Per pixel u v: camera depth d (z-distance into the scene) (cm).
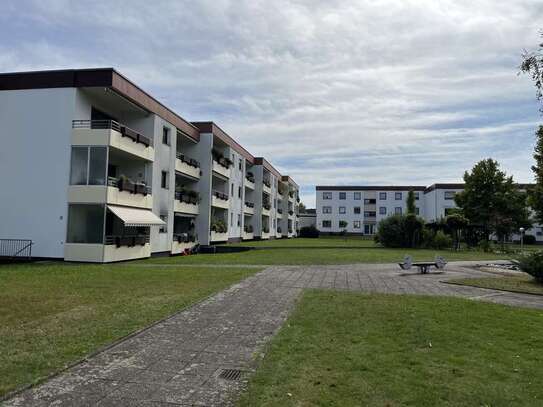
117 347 654
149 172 2662
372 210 8312
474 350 650
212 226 3706
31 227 2169
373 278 1577
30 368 545
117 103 2480
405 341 693
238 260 2331
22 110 2216
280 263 2134
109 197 2153
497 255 3153
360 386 500
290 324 808
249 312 918
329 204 8419
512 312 945
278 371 549
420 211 8219
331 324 807
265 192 5903
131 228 2542
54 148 2177
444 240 4084
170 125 2969
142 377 533
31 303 964
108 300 1014
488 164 4741
